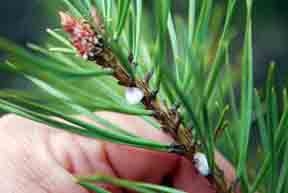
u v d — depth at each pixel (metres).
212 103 0.19
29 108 0.16
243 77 0.18
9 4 0.53
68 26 0.17
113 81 0.19
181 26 0.20
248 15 0.17
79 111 0.18
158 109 0.18
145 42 0.19
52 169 0.23
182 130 0.19
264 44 0.50
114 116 0.24
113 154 0.25
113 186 0.24
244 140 0.18
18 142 0.24
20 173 0.23
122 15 0.17
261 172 0.18
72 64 0.19
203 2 0.18
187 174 0.25
